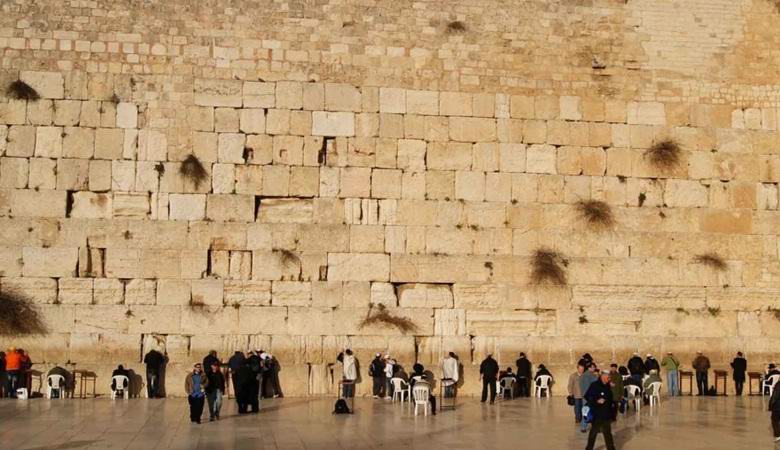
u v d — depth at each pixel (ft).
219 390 69.41
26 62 86.99
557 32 94.63
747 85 96.58
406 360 88.22
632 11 95.91
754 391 92.73
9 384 82.33
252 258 87.61
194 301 86.43
